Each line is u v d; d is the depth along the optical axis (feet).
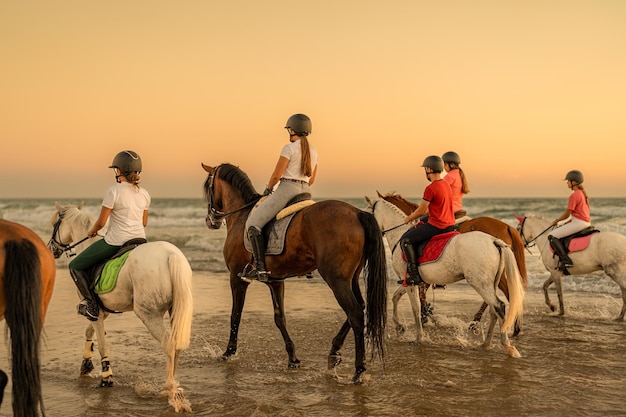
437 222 23.81
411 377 19.88
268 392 18.35
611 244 29.76
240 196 23.09
